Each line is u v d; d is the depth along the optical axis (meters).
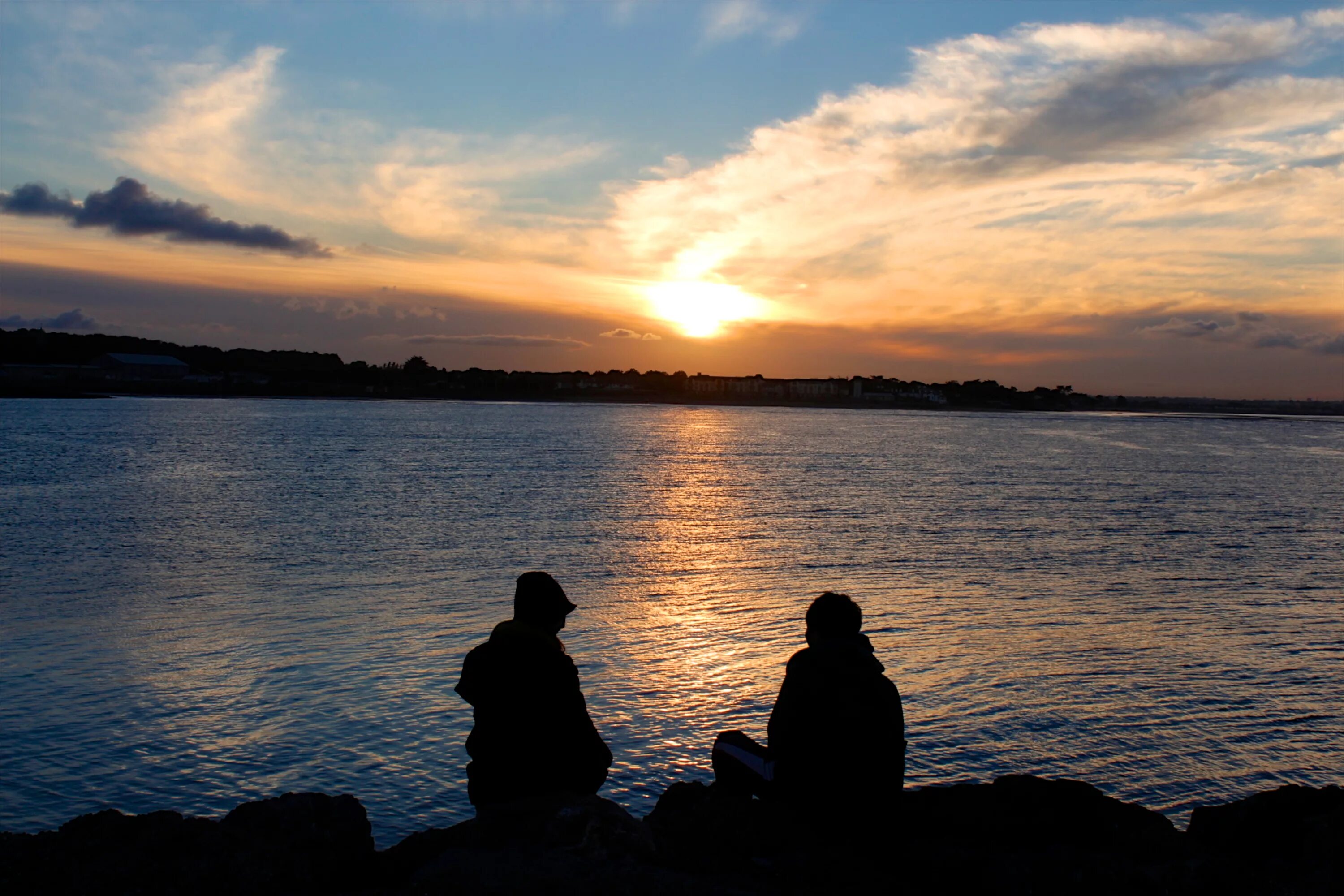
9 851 5.56
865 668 5.98
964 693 18.23
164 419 147.38
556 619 6.04
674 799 7.15
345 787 13.77
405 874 5.90
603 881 5.15
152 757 14.66
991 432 182.00
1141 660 20.64
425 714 16.56
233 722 16.12
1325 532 43.72
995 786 7.05
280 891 5.46
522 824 5.74
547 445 106.62
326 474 65.88
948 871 5.80
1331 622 24.69
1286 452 122.50
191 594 26.48
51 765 14.28
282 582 28.44
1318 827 6.30
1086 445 133.00
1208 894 5.63
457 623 23.25
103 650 20.52
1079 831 6.56
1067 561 34.12
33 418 142.25
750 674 19.22
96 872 5.34
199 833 5.81
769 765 6.40
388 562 32.09
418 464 75.94
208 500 49.41
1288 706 17.78
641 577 29.92
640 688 18.28
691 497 55.22
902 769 5.96
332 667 19.34
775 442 127.56
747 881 5.56
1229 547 38.59
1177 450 123.12
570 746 5.79
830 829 5.91
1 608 24.53
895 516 47.41
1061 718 16.95
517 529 40.53
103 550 34.06
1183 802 13.89
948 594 27.83
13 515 42.56
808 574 30.84
